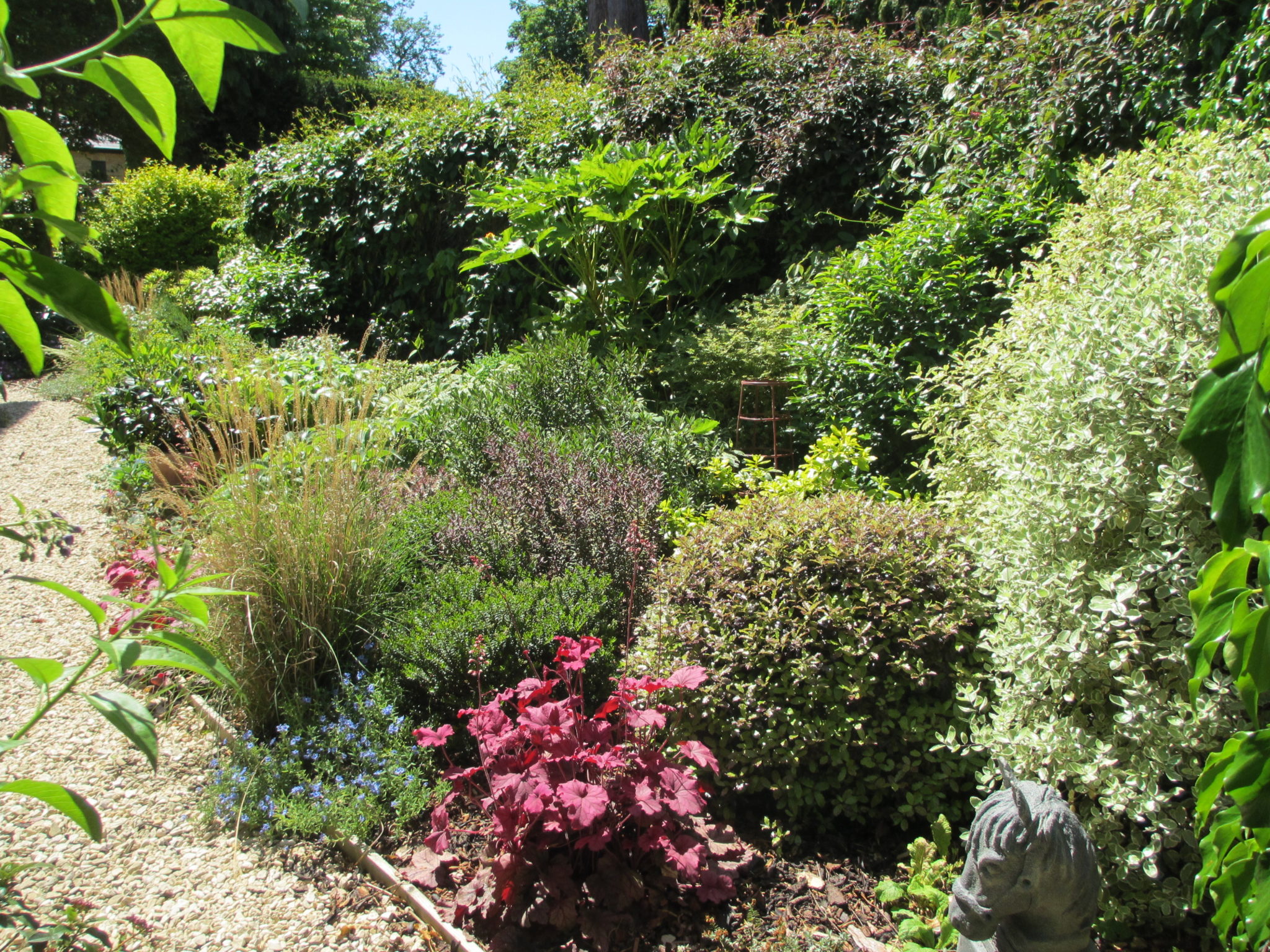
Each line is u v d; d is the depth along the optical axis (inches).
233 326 332.2
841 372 176.7
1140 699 82.7
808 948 85.5
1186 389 83.9
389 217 331.6
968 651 105.3
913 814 102.0
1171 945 83.7
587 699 124.6
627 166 217.9
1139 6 181.0
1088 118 184.5
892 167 224.2
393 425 187.9
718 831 98.3
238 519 132.8
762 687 104.4
